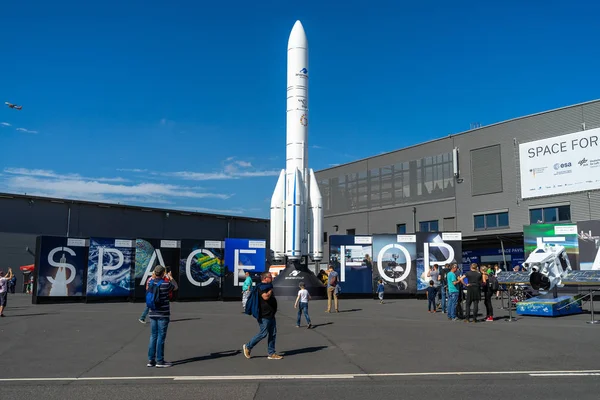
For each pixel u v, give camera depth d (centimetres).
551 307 1852
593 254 2666
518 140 3741
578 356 1076
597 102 3344
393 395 755
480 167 3969
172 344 1244
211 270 2770
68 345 1233
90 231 4384
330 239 2939
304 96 3028
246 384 834
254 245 2827
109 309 2191
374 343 1248
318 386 816
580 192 3366
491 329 1494
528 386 809
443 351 1138
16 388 805
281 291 2731
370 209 4816
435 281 2097
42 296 2539
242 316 1877
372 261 2891
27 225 4038
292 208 2862
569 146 3444
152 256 2694
